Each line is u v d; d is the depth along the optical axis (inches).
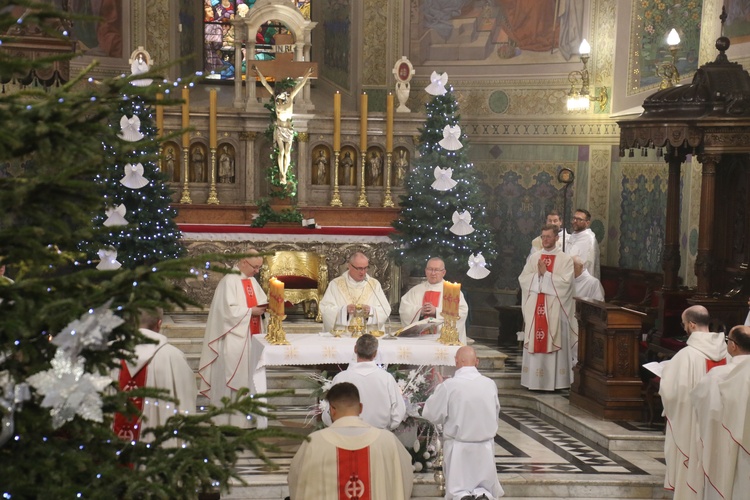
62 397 106.2
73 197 116.5
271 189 608.4
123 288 115.9
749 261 434.6
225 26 703.7
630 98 605.6
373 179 640.4
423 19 670.5
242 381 399.5
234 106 633.0
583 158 634.2
